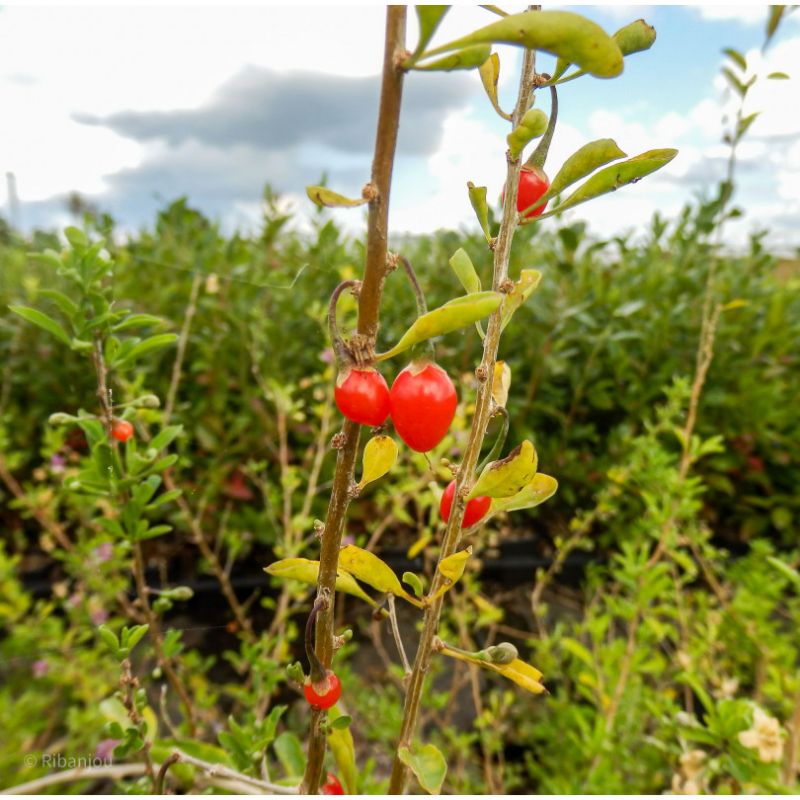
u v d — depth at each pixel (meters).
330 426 0.47
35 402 0.59
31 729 0.33
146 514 0.47
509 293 0.13
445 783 0.35
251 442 0.55
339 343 0.12
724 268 0.69
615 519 0.57
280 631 0.34
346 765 0.16
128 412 0.21
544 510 0.62
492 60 0.13
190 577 0.52
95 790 0.31
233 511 0.55
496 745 0.34
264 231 0.62
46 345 0.56
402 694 0.43
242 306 0.55
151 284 0.59
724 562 0.58
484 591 0.57
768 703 0.35
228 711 0.42
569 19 0.10
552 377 0.64
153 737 0.21
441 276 0.65
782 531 0.64
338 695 0.13
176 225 0.61
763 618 0.35
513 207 0.13
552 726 0.37
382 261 0.11
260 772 0.20
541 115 0.11
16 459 0.45
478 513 0.15
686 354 0.63
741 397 0.61
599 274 0.64
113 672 0.36
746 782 0.21
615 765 0.29
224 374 0.55
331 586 0.13
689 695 0.34
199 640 0.48
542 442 0.62
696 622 0.39
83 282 0.19
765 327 0.64
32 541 0.60
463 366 0.60
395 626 0.15
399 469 0.42
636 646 0.32
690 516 0.35
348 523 0.56
